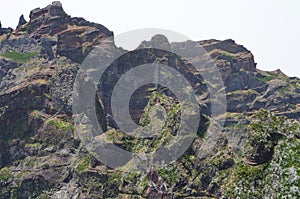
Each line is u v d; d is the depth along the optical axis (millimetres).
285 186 123125
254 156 135750
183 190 186000
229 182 138250
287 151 129500
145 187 193625
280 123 137375
